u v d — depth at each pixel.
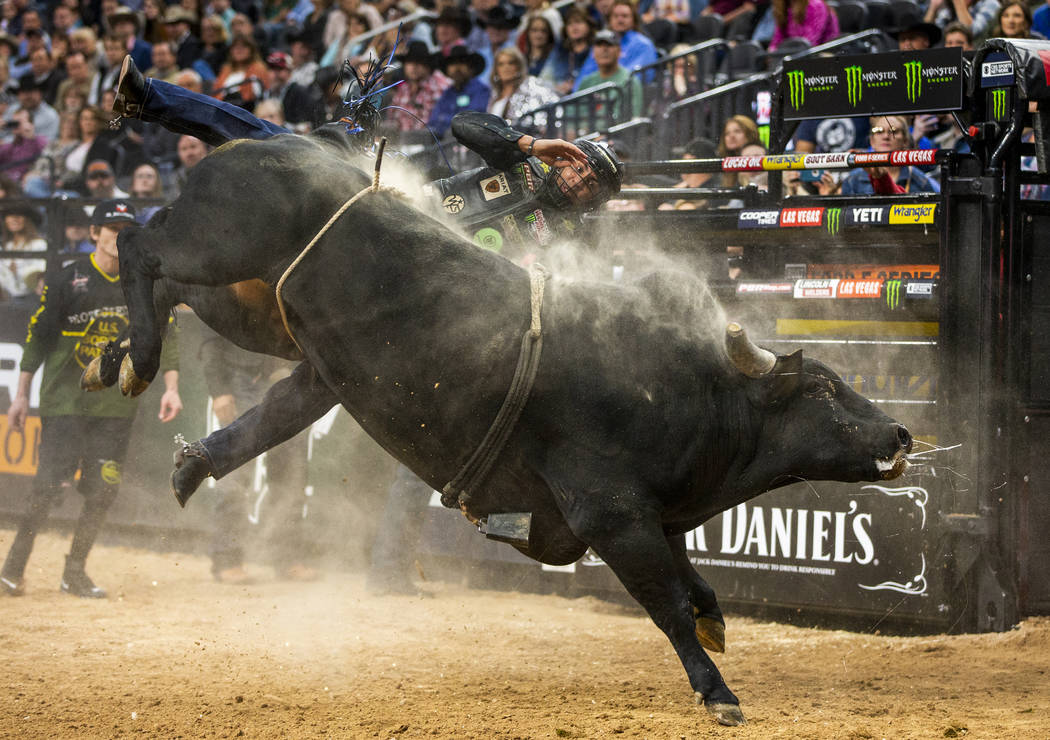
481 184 18.30
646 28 41.88
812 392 16.06
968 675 18.67
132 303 17.34
